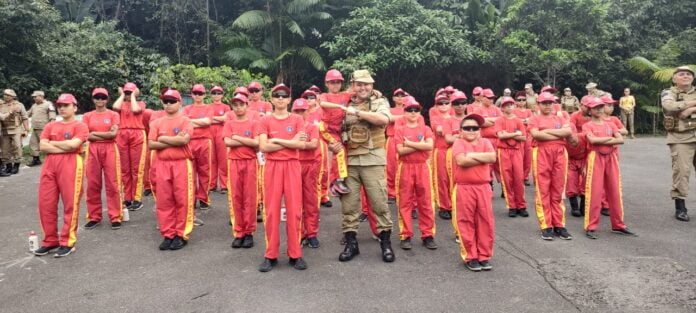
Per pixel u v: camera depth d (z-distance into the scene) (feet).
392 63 54.85
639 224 20.75
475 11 61.36
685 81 21.20
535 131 19.06
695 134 20.83
